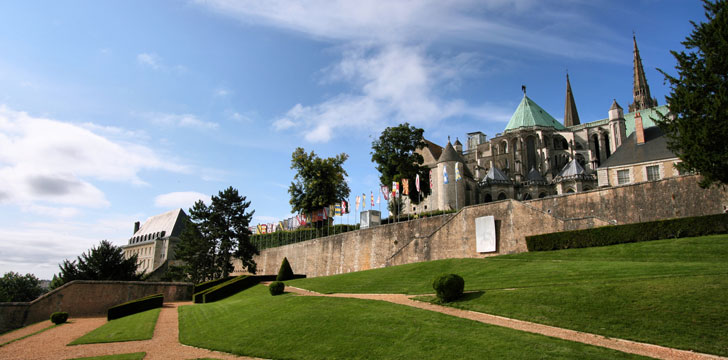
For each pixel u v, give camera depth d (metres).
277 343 21.34
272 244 87.75
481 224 41.00
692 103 28.75
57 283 72.88
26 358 23.92
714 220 27.97
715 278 18.69
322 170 75.25
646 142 53.44
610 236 31.58
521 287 23.61
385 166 71.38
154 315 37.34
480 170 96.06
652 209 36.06
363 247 55.34
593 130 95.62
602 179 54.59
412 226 49.88
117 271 57.88
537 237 35.56
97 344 26.75
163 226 121.50
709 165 27.78
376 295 29.88
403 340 18.36
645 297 18.19
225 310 33.56
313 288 38.75
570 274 24.27
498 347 15.86
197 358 20.98
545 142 96.38
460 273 31.16
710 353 13.84
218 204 68.06
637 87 120.00
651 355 14.16
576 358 14.20
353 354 17.89
